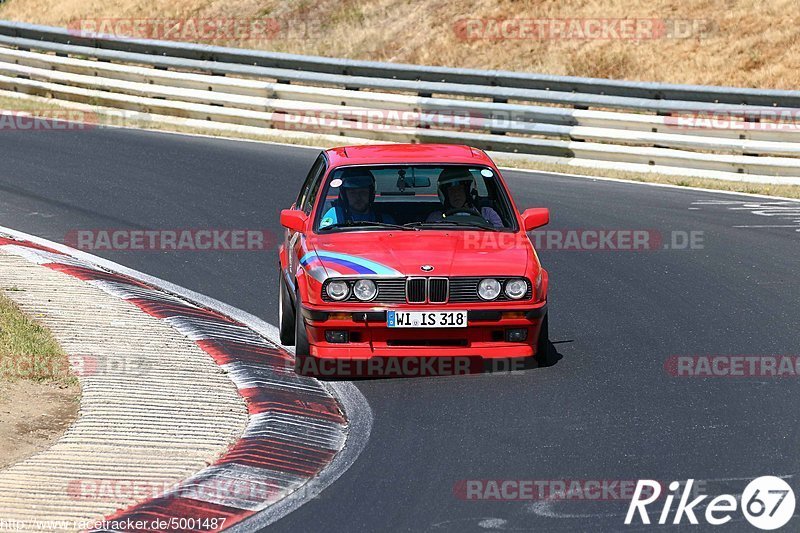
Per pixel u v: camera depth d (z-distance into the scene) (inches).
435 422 988.6
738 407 1012.5
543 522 769.6
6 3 4488.2
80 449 910.4
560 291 1469.0
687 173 2284.7
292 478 865.5
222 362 1156.5
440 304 1096.2
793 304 1370.6
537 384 1093.1
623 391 1065.5
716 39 3070.9
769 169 2212.1
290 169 2293.3
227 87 2812.5
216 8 3895.2
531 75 2481.5
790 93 2199.8
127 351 1168.8
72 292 1374.3
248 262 1609.3
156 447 920.3
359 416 1011.3
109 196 2009.1
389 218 1214.3
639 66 3036.4
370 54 3427.7
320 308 1099.3
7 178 2127.2
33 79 3152.1
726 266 1572.3
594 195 2096.5
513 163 2425.0
